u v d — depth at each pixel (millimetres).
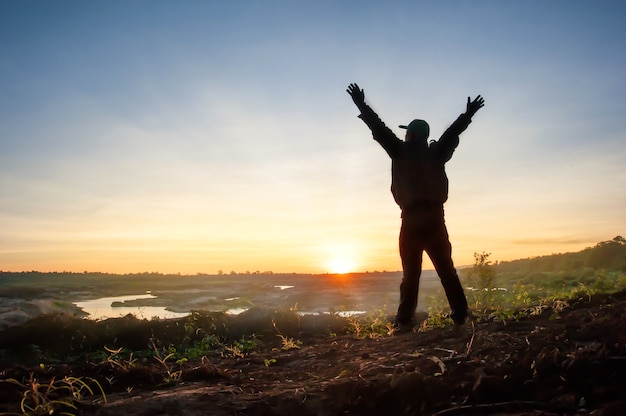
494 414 3410
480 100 6613
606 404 3340
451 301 6531
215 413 4016
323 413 3865
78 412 3951
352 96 6707
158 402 4207
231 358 7301
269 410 3994
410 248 6734
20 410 4016
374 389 3938
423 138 6656
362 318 10109
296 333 9703
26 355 8758
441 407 3623
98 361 8133
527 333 5422
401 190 6602
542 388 3645
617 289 8844
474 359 4391
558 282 13531
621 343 4133
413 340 6305
